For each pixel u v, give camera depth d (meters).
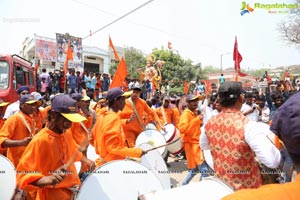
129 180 2.70
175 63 39.06
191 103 4.92
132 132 5.65
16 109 6.06
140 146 4.09
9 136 3.89
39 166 2.50
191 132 4.75
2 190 3.18
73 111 2.58
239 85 2.49
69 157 2.78
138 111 5.74
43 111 5.35
